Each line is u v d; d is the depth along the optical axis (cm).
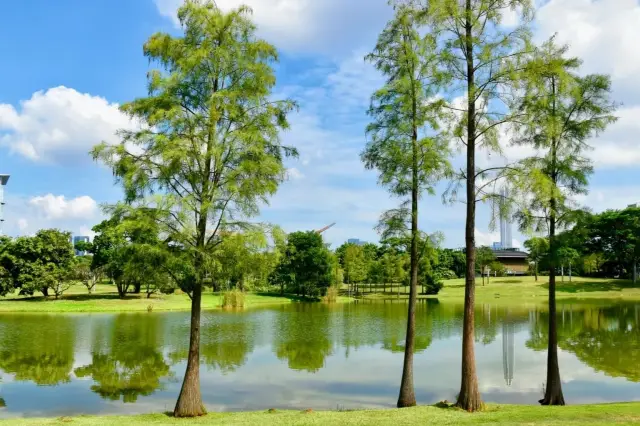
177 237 1544
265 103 1672
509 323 4797
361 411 1591
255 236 1588
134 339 3700
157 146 1559
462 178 1717
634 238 8594
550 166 1959
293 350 3247
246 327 4500
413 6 1783
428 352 3177
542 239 1962
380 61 1889
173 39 1634
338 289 9844
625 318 5147
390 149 1825
